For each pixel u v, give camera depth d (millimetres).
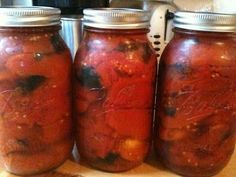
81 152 453
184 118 402
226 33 374
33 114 396
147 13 406
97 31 393
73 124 452
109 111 406
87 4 525
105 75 392
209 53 374
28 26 374
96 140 424
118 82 393
